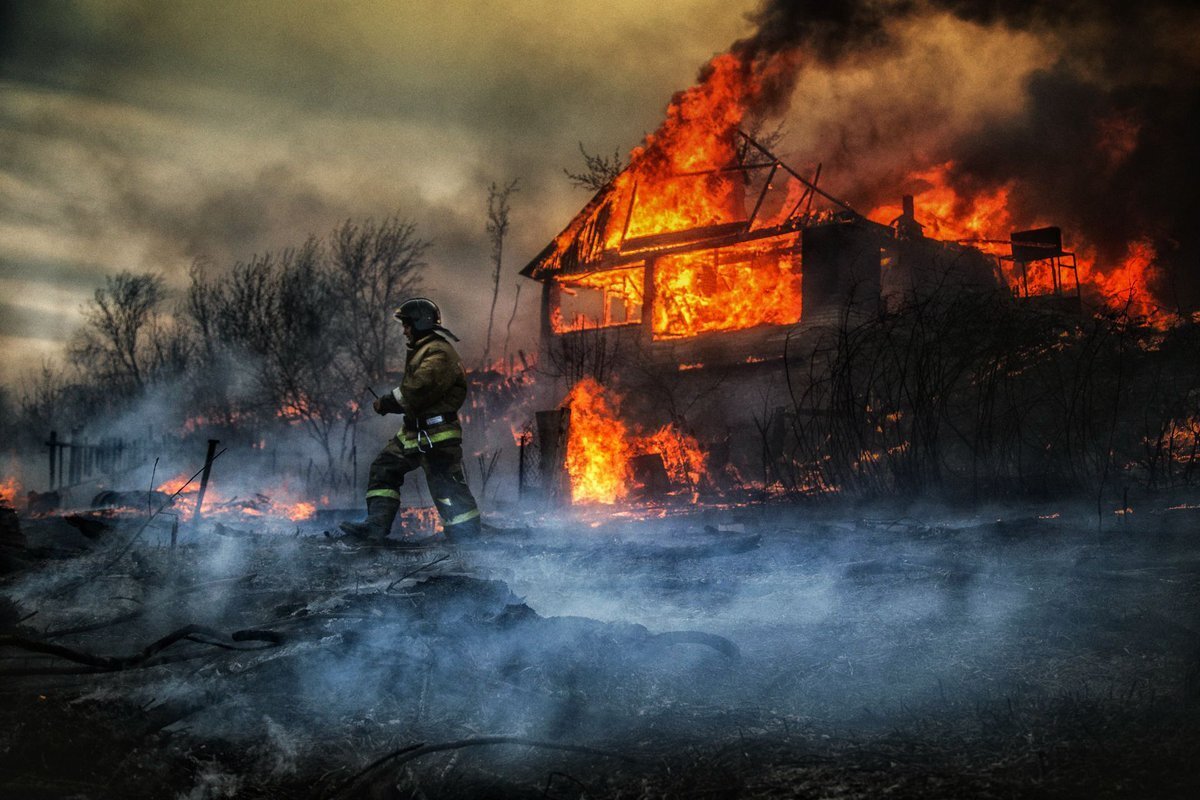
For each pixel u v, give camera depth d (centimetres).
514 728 346
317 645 392
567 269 2564
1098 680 361
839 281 2059
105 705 348
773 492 1154
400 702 370
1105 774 278
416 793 296
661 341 2295
